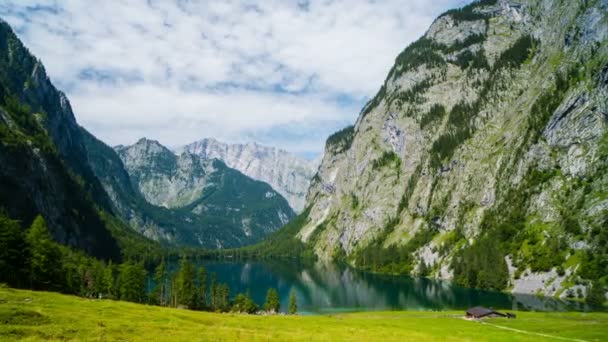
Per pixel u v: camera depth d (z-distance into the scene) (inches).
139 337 1801.2
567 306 6486.2
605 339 3361.2
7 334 1630.2
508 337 3277.6
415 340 2434.8
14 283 4079.7
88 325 1953.7
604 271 7062.0
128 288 5388.8
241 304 6063.0
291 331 2512.3
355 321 3922.2
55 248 4623.5
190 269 5915.4
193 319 2797.7
